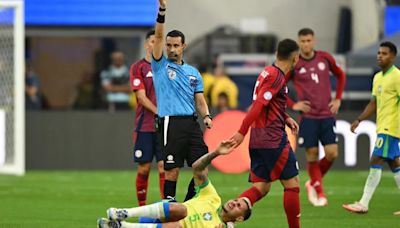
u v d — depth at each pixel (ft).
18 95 205.46
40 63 265.95
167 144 114.93
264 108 105.19
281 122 105.91
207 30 282.15
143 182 134.10
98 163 216.33
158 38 113.39
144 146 132.26
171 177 115.34
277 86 103.30
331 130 149.38
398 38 204.13
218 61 242.17
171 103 114.73
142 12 264.52
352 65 209.26
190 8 281.33
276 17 284.61
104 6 264.11
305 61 149.79
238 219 97.40
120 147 216.54
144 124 131.95
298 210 106.83
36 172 211.61
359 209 128.67
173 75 114.83
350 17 280.51
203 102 117.29
